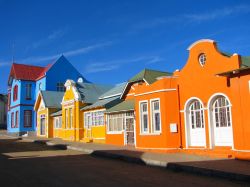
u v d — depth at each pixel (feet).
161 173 43.73
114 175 41.75
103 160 59.06
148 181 37.58
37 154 67.92
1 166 49.44
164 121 67.00
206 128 59.82
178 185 35.17
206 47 60.64
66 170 45.73
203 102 60.64
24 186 34.22
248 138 50.78
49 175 41.32
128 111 83.41
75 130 109.19
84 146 82.02
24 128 148.46
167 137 66.28
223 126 57.52
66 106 116.88
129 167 49.75
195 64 62.95
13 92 161.38
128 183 36.22
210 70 59.62
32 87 155.12
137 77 84.69
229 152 54.60
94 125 100.78
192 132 63.82
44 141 104.42
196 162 48.70
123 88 95.96
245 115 51.52
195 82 62.69
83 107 108.37
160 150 66.80
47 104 131.44
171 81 67.62
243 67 51.62
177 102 66.59
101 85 122.31
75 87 111.96
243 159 50.88
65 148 84.48
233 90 53.83
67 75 151.64
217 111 58.90
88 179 38.60
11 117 162.20
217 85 58.03
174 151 64.69
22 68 157.17
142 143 72.69
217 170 40.73
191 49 63.98
